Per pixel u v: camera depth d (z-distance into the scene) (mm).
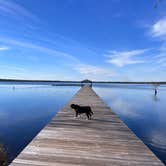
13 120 8070
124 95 22156
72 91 25953
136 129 7301
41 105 12453
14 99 15867
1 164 3840
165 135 6555
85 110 4980
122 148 2945
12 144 5195
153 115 9898
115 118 5031
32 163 2383
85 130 3854
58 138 3307
